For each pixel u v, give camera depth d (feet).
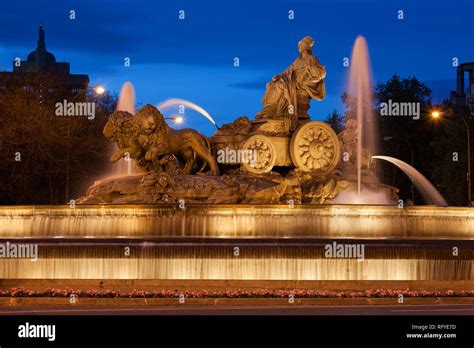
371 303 99.50
